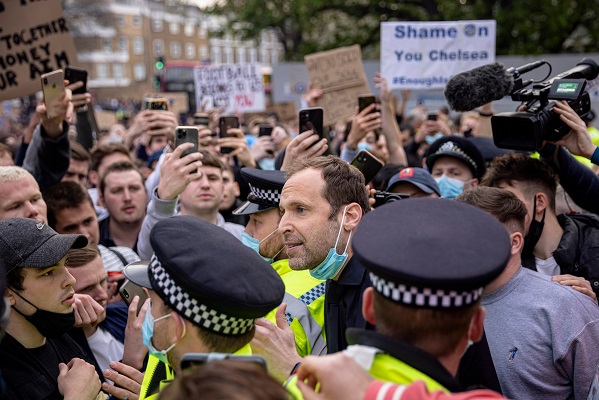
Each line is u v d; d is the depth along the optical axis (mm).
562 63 13891
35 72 4938
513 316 2621
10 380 2449
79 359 2570
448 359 1615
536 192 3164
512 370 2586
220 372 1330
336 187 2422
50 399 2521
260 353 2158
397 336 1595
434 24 6770
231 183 5152
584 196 3432
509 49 17688
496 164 3285
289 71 17031
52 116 4023
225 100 10305
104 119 16641
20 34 4891
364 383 1510
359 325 2369
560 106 3096
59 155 4188
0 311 1509
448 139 4523
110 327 3314
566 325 2562
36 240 2514
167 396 1336
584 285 2732
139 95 59000
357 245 1595
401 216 1640
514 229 2734
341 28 22188
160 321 1957
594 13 17703
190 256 1854
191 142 3455
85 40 67125
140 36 70188
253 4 23172
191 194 4207
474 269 1505
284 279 2898
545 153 3400
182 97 14617
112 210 4777
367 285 2416
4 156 4406
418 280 1503
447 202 1683
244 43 24609
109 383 2703
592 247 3088
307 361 1570
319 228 2400
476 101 3070
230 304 1826
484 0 18188
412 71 6832
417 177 3898
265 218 3070
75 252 3135
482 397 1453
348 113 6141
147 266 2107
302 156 3352
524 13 17125
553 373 2566
